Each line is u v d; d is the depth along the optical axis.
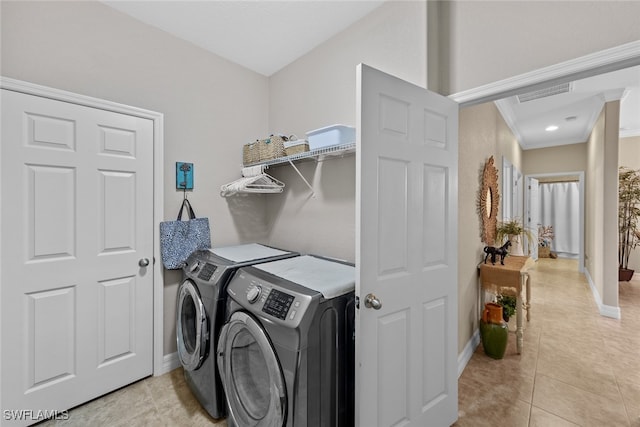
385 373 1.33
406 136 1.42
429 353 1.54
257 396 1.37
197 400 1.84
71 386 1.76
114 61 1.94
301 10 1.99
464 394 1.93
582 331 2.90
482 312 2.53
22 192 1.60
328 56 2.29
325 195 2.27
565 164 5.61
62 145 1.72
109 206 1.90
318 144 1.90
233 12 2.00
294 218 2.55
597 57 1.23
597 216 3.83
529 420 1.69
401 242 1.40
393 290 1.36
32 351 1.63
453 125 1.66
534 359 2.37
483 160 2.82
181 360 1.89
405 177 1.42
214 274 1.70
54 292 1.70
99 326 1.87
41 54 1.67
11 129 1.56
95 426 1.63
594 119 4.16
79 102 1.77
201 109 2.40
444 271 1.62
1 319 1.55
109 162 1.89
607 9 1.21
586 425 1.65
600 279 3.55
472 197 2.53
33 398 1.63
